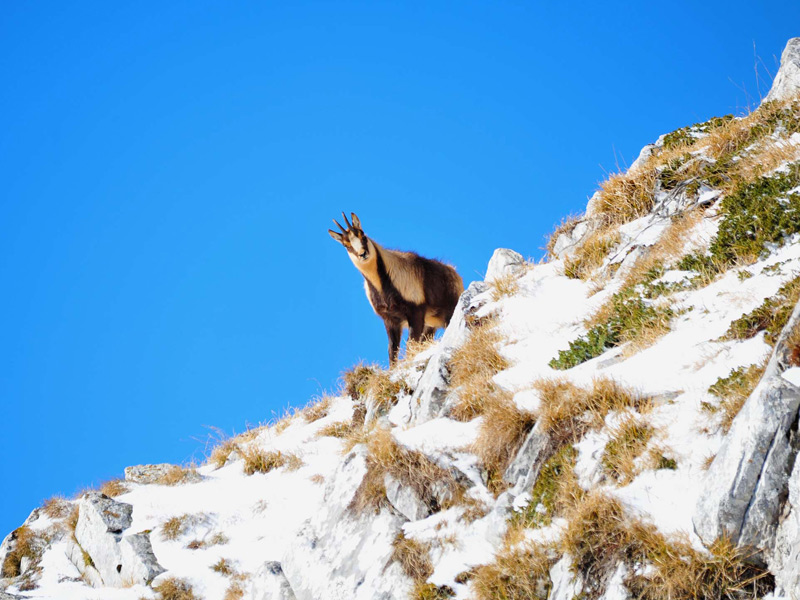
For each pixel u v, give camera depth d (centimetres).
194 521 945
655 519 526
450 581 619
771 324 629
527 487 655
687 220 923
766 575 464
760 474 476
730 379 589
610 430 626
